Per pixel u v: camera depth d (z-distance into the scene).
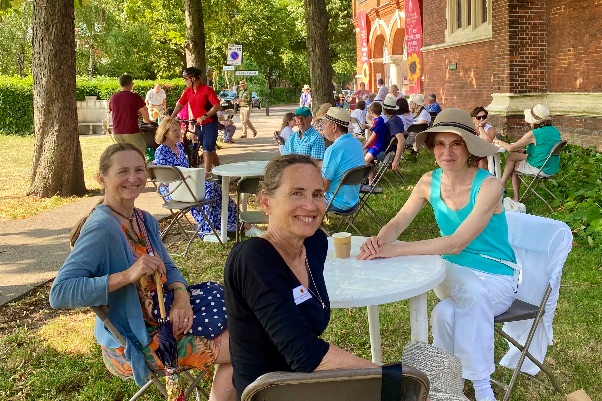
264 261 2.22
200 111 11.86
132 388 4.05
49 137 10.77
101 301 2.91
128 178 3.20
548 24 15.04
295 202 2.34
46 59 10.55
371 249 3.48
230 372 3.21
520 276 3.74
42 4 10.38
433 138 3.63
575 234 7.54
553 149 8.88
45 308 5.73
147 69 46.19
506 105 15.51
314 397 1.88
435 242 3.46
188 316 3.18
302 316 2.20
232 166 7.86
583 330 4.83
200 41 17.22
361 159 7.03
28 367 4.44
